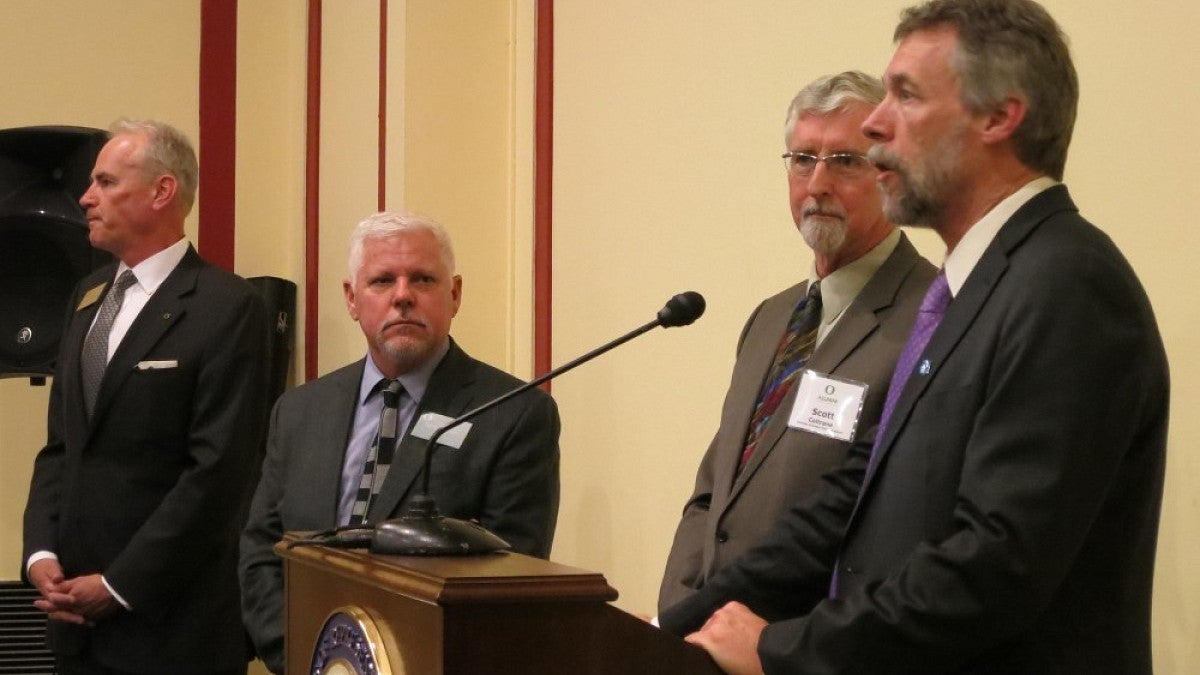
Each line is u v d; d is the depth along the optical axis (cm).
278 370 616
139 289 432
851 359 276
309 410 357
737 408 297
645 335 443
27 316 527
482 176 537
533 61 515
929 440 203
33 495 435
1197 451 269
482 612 177
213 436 414
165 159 436
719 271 411
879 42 355
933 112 213
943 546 190
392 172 541
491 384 350
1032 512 185
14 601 563
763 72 397
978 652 192
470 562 194
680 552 299
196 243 634
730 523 281
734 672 200
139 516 413
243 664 424
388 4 552
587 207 480
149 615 402
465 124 539
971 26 212
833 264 292
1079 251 196
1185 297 274
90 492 415
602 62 475
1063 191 209
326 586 215
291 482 348
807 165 291
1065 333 190
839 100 288
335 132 611
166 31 635
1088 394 187
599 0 479
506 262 532
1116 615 196
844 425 270
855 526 214
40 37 614
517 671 178
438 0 539
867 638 193
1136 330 192
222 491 411
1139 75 287
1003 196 212
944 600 188
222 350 421
